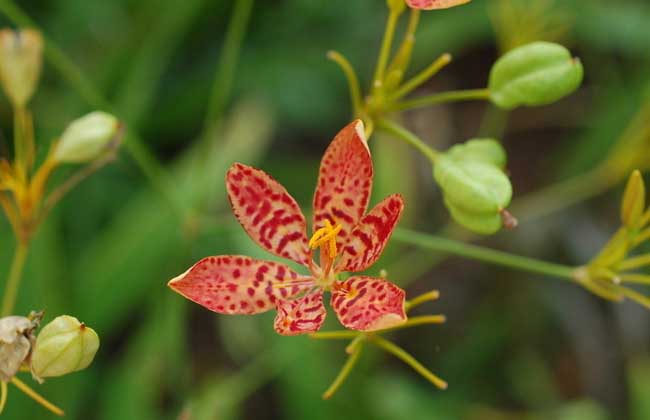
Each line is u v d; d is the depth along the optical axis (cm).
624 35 58
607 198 61
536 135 66
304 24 60
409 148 62
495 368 60
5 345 43
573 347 60
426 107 64
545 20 51
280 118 59
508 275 60
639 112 54
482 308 60
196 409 54
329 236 42
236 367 59
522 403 59
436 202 62
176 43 58
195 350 60
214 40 60
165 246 53
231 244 54
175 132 59
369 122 46
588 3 59
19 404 51
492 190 44
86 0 57
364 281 42
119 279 53
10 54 46
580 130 65
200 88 58
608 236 60
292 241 43
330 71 59
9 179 46
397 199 42
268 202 43
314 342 53
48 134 55
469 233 56
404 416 55
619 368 59
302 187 58
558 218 61
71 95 55
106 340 55
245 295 43
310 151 62
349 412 54
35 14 58
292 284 43
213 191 55
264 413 59
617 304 60
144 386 52
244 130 56
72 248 56
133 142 50
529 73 45
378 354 55
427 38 58
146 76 55
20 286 52
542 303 60
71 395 52
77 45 58
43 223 52
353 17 60
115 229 54
